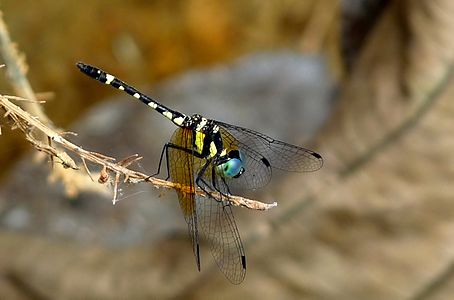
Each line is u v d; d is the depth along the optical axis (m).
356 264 0.91
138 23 1.15
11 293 0.93
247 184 0.92
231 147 0.92
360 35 0.96
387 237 0.91
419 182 0.91
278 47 1.13
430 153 0.91
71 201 1.00
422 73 0.91
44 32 1.11
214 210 0.90
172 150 0.91
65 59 1.10
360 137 0.92
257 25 1.15
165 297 0.92
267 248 0.92
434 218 0.91
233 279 0.90
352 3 0.96
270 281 0.91
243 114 1.01
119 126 1.01
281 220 0.92
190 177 0.90
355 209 0.91
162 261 0.93
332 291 0.91
